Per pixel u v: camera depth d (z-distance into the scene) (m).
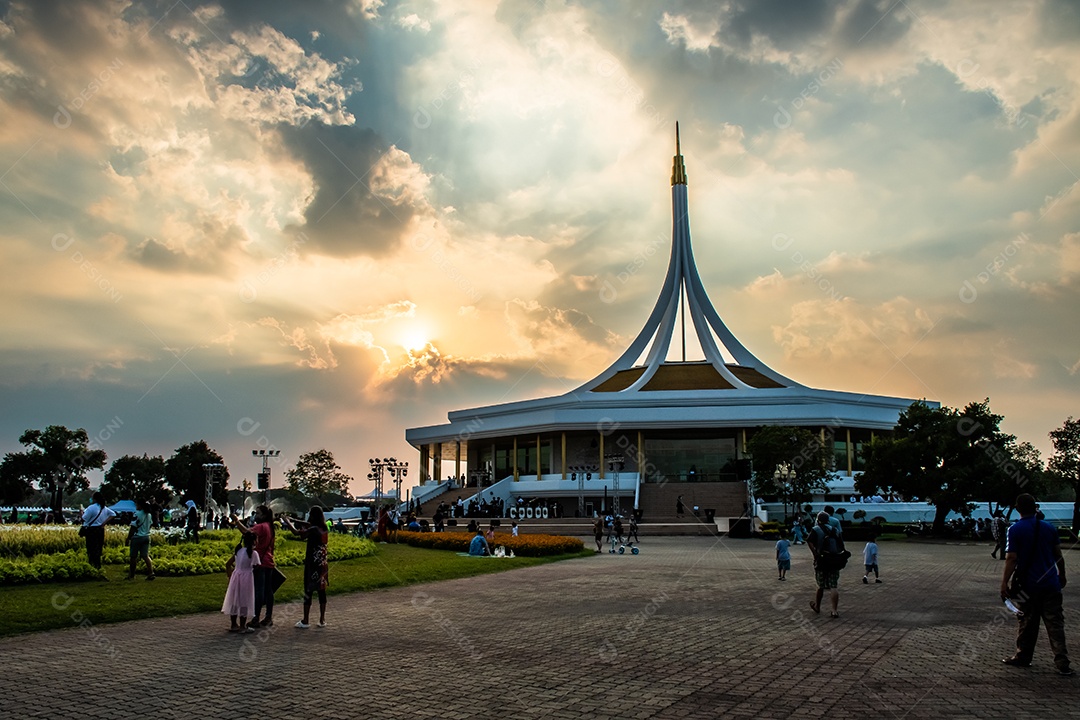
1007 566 10.67
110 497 81.69
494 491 68.06
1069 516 56.72
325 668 10.55
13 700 8.85
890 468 47.53
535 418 70.12
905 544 41.47
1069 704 8.73
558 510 61.75
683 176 81.25
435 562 26.97
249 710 8.52
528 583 21.48
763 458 53.12
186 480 82.00
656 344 79.75
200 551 24.62
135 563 19.47
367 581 20.62
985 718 8.20
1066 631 13.44
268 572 13.75
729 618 15.02
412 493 76.94
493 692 9.31
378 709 8.59
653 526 49.12
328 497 87.56
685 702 8.88
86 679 9.85
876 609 16.27
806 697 9.08
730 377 73.31
